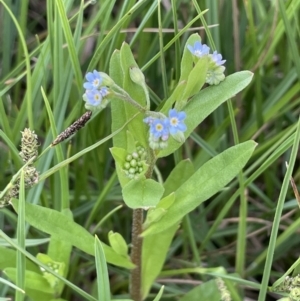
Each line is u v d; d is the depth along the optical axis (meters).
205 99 0.27
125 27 0.35
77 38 0.33
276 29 0.38
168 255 0.38
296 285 0.28
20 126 0.35
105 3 0.34
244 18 0.40
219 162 0.28
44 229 0.28
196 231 0.38
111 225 0.40
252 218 0.38
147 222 0.29
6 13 0.37
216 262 0.39
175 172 0.31
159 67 0.40
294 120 0.40
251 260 0.40
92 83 0.25
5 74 0.39
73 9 0.42
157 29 0.37
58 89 0.33
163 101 0.33
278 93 0.39
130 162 0.27
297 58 0.35
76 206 0.38
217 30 0.37
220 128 0.37
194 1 0.30
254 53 0.37
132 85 0.27
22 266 0.26
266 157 0.37
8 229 0.39
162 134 0.25
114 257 0.30
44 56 0.34
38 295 0.31
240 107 0.39
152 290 0.38
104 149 0.39
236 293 0.31
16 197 0.29
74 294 0.38
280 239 0.34
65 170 0.30
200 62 0.26
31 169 0.27
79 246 0.28
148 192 0.26
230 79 0.27
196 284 0.38
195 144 0.42
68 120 0.34
